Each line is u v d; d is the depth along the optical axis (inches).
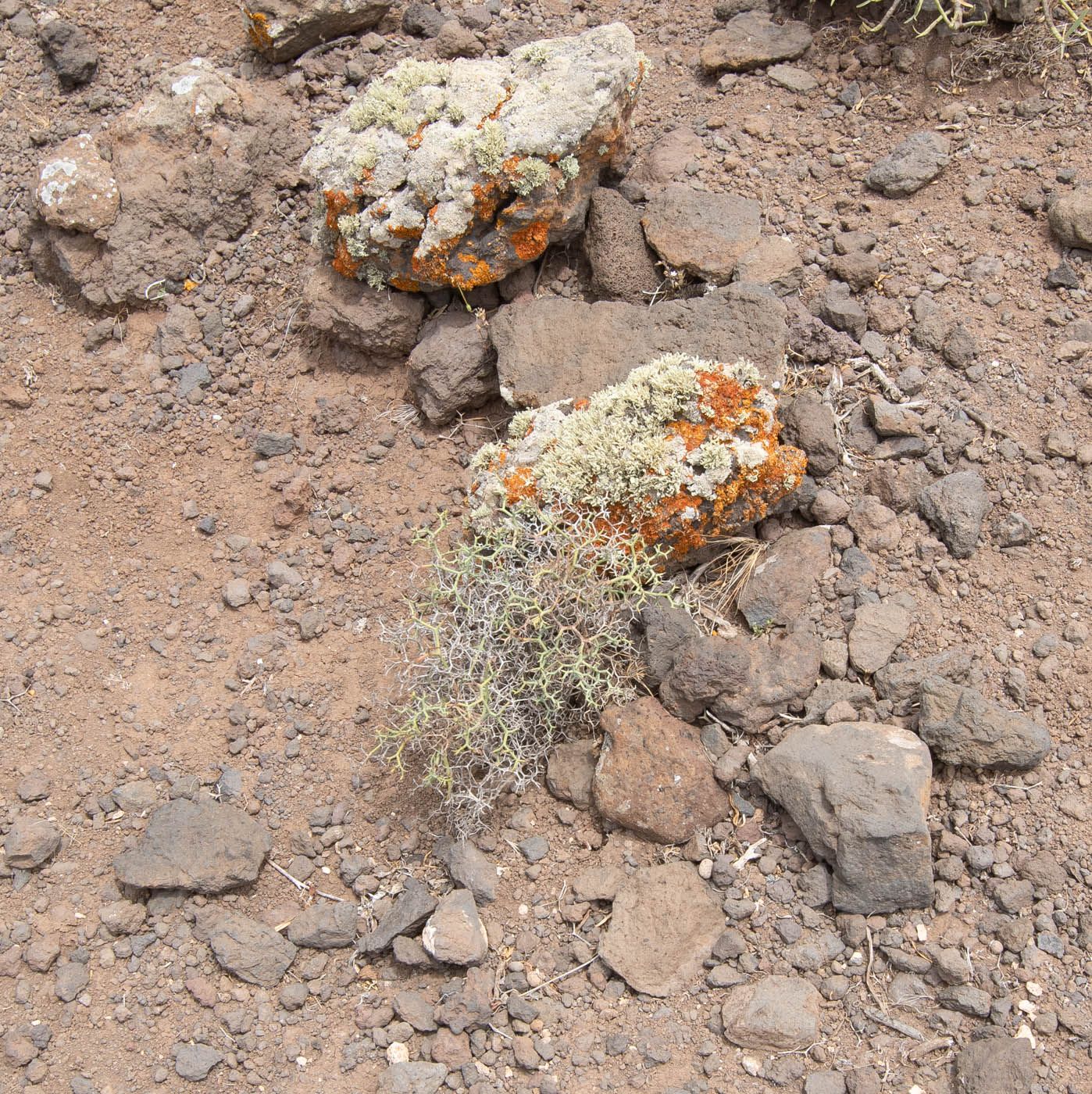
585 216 65.4
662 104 69.7
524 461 59.9
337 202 63.8
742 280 63.0
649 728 57.4
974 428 61.0
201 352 67.4
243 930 56.7
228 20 73.4
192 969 56.8
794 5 71.1
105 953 57.2
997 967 54.2
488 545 58.6
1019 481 60.2
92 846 59.1
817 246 64.6
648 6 72.7
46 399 67.3
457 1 72.7
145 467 65.9
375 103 64.2
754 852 56.7
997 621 58.4
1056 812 55.7
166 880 57.2
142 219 67.6
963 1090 52.4
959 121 66.9
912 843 54.6
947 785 56.6
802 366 62.8
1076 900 54.7
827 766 55.6
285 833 59.0
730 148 67.2
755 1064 53.7
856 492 61.0
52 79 72.7
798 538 60.2
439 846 58.2
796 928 55.4
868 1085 52.9
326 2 70.1
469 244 63.3
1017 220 64.4
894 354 62.5
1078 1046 52.9
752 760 57.6
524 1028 54.8
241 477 65.6
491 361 64.3
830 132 67.9
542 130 61.8
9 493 65.5
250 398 66.8
